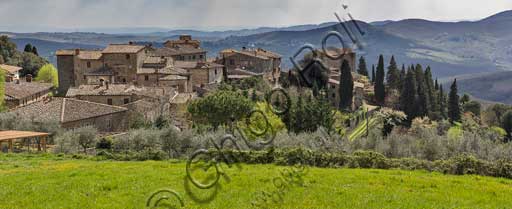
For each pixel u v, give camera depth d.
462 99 166.12
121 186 23.97
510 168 33.56
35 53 188.62
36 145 57.31
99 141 50.75
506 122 128.62
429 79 133.62
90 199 21.30
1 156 42.34
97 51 129.50
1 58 154.75
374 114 108.12
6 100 95.19
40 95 109.69
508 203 22.27
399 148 46.16
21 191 22.86
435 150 45.44
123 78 120.56
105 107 74.50
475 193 24.30
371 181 26.64
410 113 119.31
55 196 21.81
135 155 42.50
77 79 125.25
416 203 21.33
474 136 50.25
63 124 66.50
